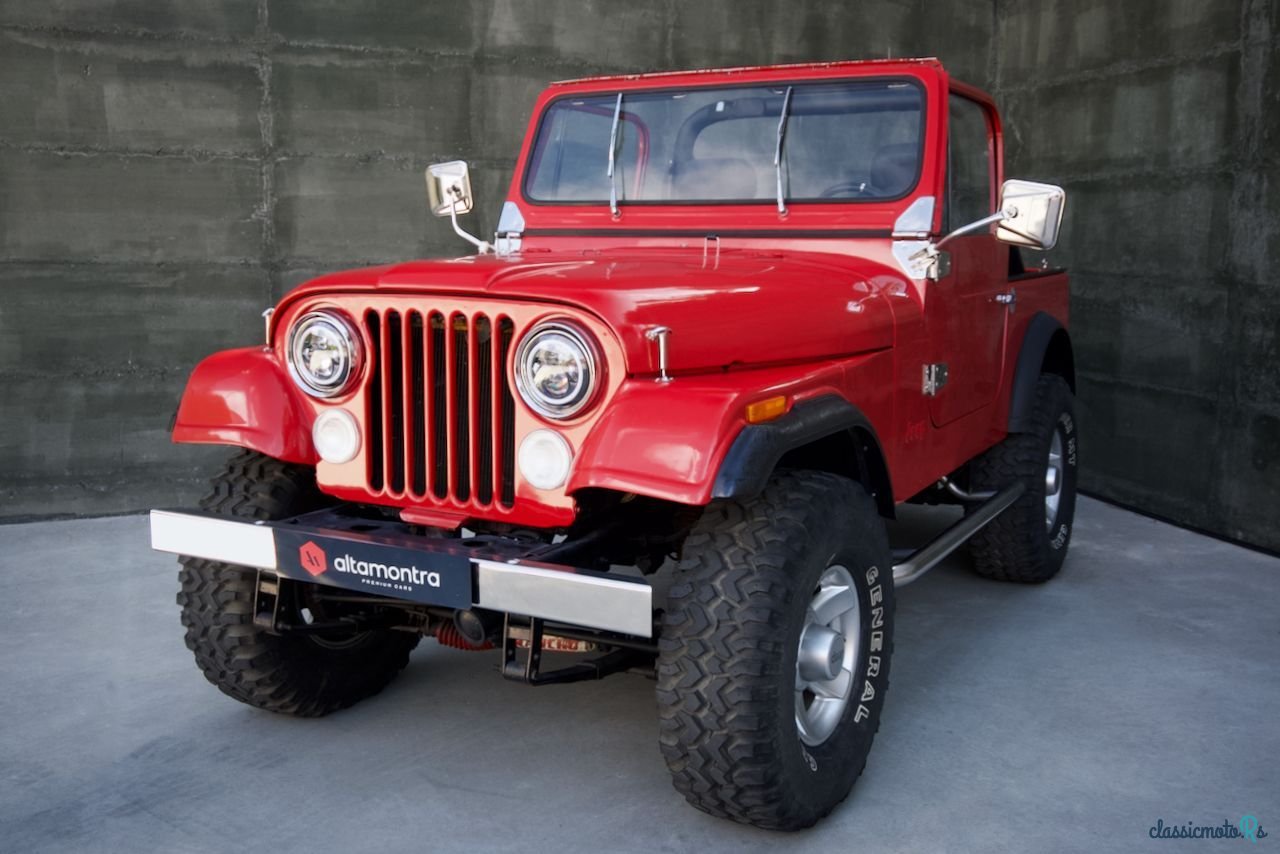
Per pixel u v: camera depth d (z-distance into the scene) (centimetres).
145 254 500
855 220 299
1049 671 329
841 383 251
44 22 471
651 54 566
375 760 271
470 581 217
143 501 516
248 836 235
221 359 253
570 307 213
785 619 212
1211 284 480
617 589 202
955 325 319
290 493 267
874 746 279
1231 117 465
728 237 309
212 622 268
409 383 228
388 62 524
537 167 339
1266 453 457
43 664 330
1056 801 252
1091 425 563
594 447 209
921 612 382
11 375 489
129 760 270
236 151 508
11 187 476
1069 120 568
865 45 598
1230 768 268
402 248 542
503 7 537
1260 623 372
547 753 276
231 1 496
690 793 223
